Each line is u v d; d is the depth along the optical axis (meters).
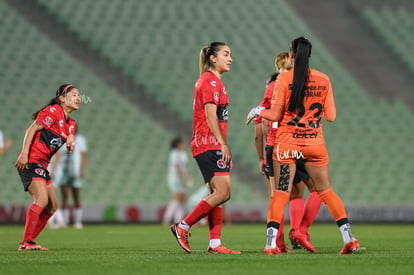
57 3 90.19
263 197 70.00
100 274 14.23
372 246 26.73
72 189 50.78
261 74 85.44
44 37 85.31
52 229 47.03
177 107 79.44
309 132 19.53
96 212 59.41
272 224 19.91
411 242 30.31
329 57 91.31
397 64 92.56
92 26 88.06
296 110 19.41
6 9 87.88
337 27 97.31
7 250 23.41
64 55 83.56
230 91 82.50
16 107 76.50
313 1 101.56
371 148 79.69
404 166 77.62
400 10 102.00
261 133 23.55
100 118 76.88
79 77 80.88
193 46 87.62
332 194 20.12
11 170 69.94
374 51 94.31
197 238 35.31
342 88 87.06
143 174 71.69
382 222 61.25
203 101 20.50
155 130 76.69
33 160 23.34
